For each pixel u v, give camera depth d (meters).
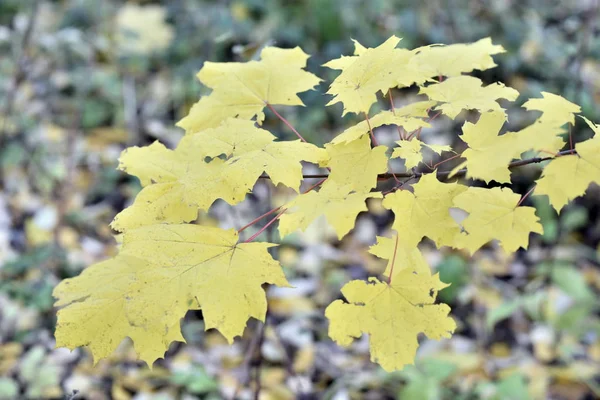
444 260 1.75
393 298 0.81
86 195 1.93
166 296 0.79
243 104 0.90
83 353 1.44
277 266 0.80
